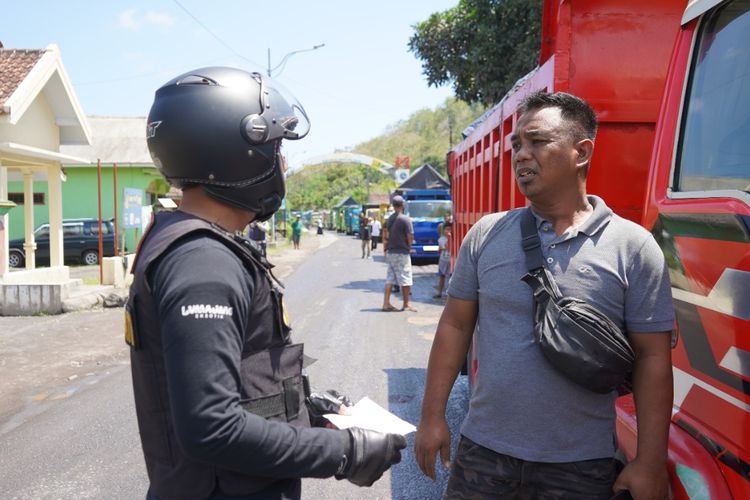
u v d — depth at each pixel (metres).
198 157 1.58
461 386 6.28
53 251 12.85
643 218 2.22
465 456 2.06
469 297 2.17
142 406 1.55
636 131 2.80
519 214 2.08
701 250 1.76
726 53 1.88
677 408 1.89
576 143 1.98
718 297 1.65
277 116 1.68
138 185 24.89
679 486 1.68
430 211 20.98
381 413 1.87
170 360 1.36
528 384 1.91
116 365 7.47
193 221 1.51
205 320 1.36
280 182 1.73
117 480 4.29
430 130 175.25
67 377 6.97
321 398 1.87
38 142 12.28
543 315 1.88
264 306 1.55
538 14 14.19
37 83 11.00
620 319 1.87
